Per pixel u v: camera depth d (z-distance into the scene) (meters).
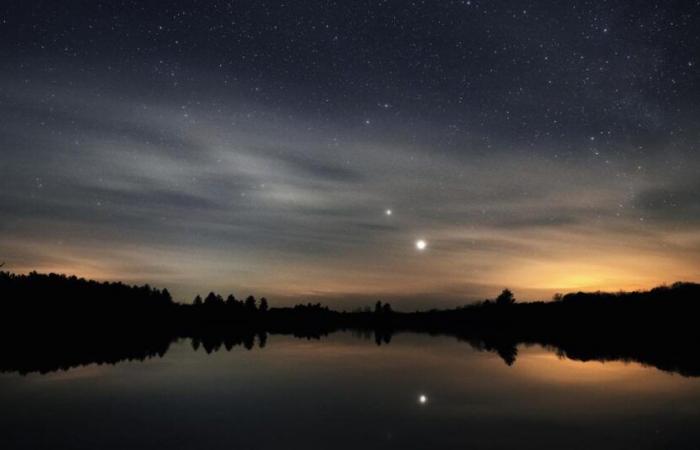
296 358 32.97
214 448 12.45
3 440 13.16
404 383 21.97
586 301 81.62
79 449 12.43
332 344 48.62
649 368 27.78
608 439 13.23
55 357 32.22
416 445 12.70
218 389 20.36
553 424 14.76
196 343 47.66
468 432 13.88
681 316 60.91
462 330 89.25
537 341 54.19
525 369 27.25
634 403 17.78
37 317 55.41
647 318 63.81
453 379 23.28
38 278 63.19
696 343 46.84
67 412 16.25
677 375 24.80
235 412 16.19
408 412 16.25
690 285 67.06
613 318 68.44
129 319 72.94
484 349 42.31
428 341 55.78
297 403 17.62
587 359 32.94
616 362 30.98
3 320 51.81
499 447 12.56
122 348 40.00
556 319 80.81
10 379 23.00
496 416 15.76
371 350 40.72
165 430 14.05
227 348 41.47
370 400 18.16
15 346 39.72
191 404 17.42
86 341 46.09
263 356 34.16
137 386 21.12
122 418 15.41
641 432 13.91
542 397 18.80
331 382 22.23
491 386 21.25
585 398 18.62
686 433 13.77
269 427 14.36
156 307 84.06
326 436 13.46
